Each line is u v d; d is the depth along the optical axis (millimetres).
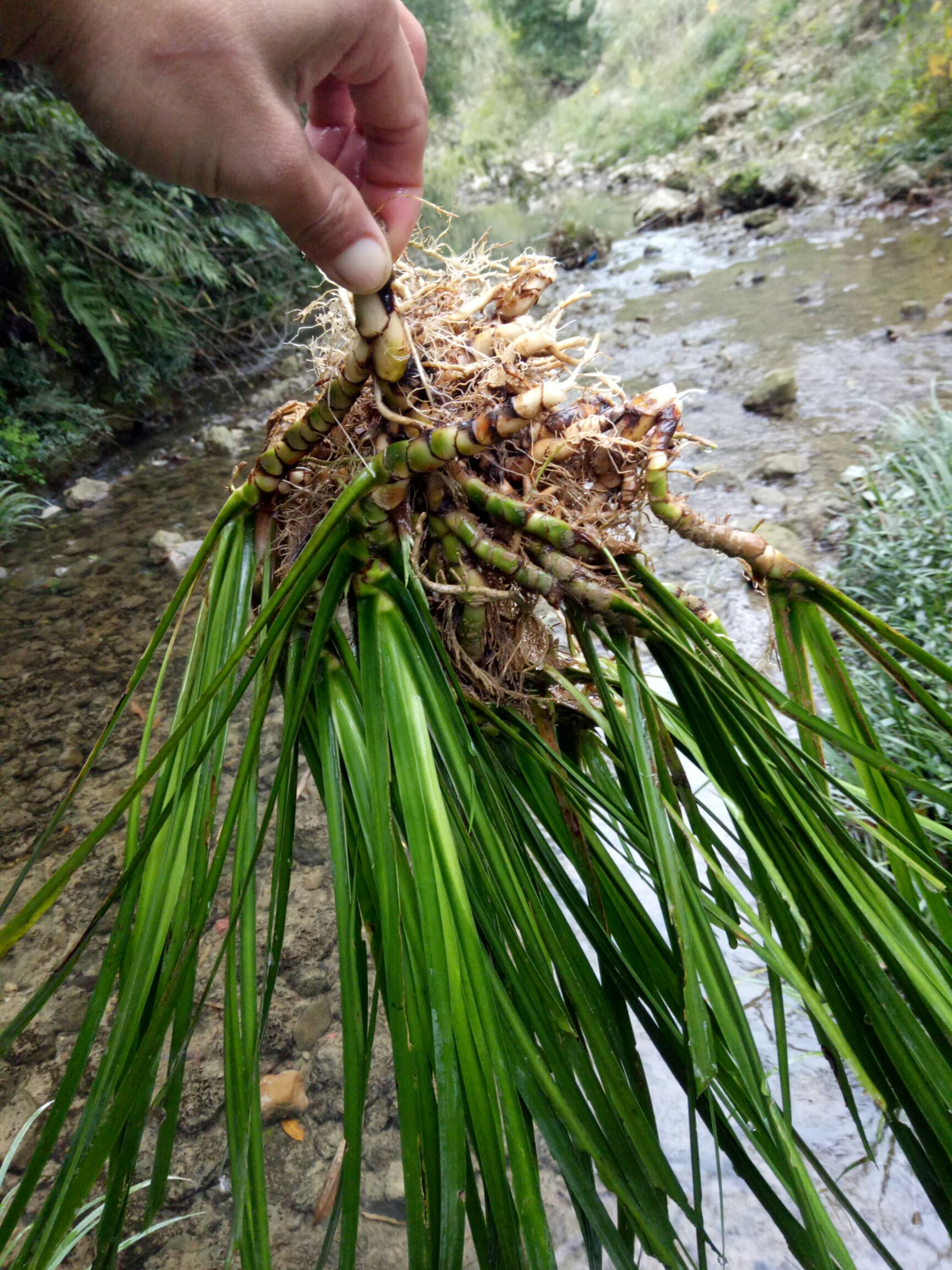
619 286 2490
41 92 1976
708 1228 512
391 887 260
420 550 301
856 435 1359
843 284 2059
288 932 731
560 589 298
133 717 1038
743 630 981
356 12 261
